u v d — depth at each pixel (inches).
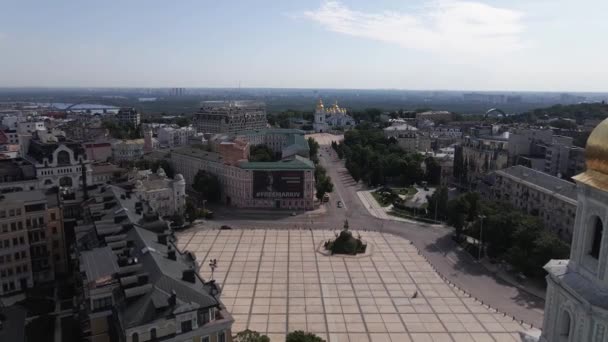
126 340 3174.2
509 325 4778.5
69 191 7081.7
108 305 3671.3
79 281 4510.3
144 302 3346.5
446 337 4547.2
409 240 7608.3
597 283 2034.9
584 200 2123.5
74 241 5674.2
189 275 3754.9
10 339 3956.7
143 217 5182.1
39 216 5738.2
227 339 3558.1
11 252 5477.4
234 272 6127.0
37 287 5634.8
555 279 2226.9
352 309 5123.0
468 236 7691.9
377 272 6195.9
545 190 7524.6
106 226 4763.8
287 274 6082.7
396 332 4640.8
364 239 7613.2
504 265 6387.8
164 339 3282.5
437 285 5792.3
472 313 5044.3
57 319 4867.1
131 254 4143.7
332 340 4483.3
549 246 5654.5
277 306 5172.2
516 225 6397.6
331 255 6801.2
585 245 2143.2
